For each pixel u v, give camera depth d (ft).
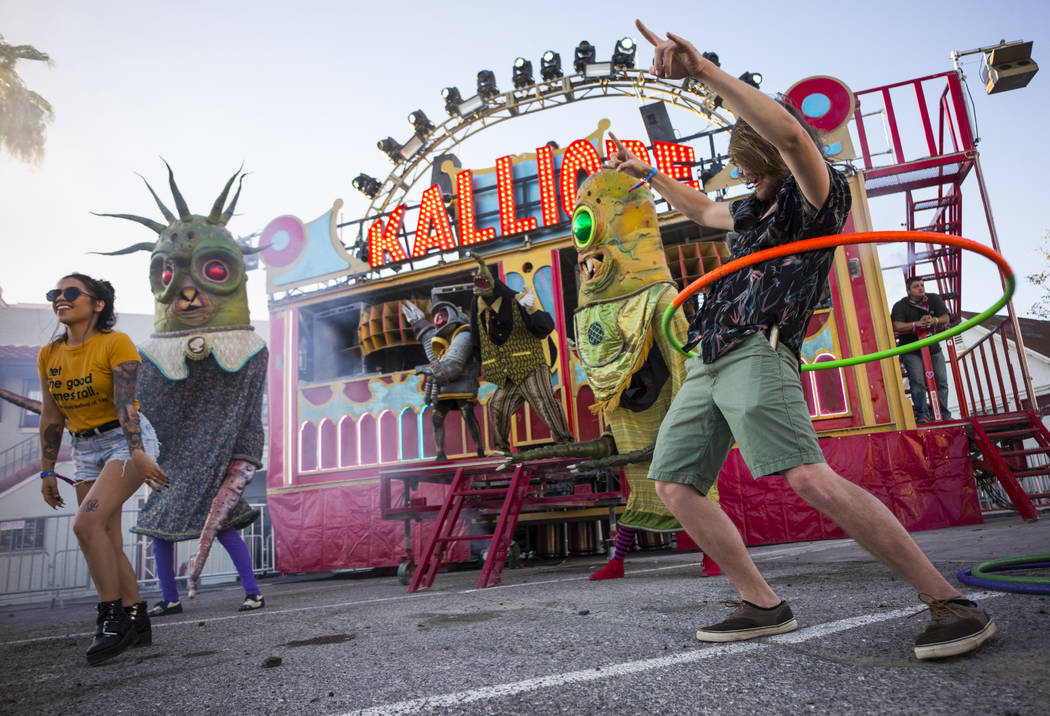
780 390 5.83
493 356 21.07
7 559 28.27
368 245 33.60
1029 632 5.45
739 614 6.39
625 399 16.65
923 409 27.37
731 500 23.66
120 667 7.97
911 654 5.12
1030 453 22.97
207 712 5.32
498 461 18.37
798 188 5.97
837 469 23.76
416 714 4.65
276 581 32.32
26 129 42.80
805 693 4.37
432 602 12.78
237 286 18.45
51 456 10.43
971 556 11.94
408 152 44.65
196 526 15.98
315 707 5.13
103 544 8.98
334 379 33.37
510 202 30.42
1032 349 49.60
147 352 17.46
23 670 8.32
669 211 28.81
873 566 12.35
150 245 18.61
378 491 28.86
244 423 17.16
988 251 6.05
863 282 25.27
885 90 31.04
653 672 5.24
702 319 6.61
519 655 6.46
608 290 17.22
